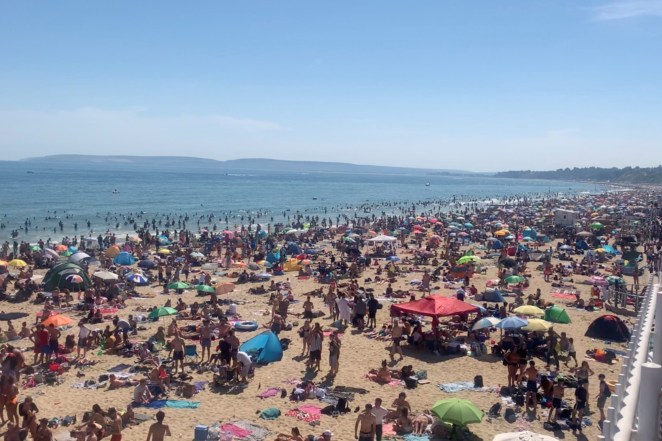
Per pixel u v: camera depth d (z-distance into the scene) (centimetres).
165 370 1827
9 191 12750
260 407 1562
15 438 1268
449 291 3241
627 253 4459
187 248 4856
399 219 7925
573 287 3406
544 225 7194
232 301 2950
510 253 4688
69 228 6812
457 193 19700
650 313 1561
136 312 2670
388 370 1798
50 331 1909
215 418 1486
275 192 16300
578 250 5047
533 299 2842
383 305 2861
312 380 1781
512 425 1458
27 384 1709
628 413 845
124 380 1748
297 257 4169
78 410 1527
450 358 2019
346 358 2005
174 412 1523
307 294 3120
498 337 2294
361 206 11525
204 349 1969
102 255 4231
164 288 3197
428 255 4494
